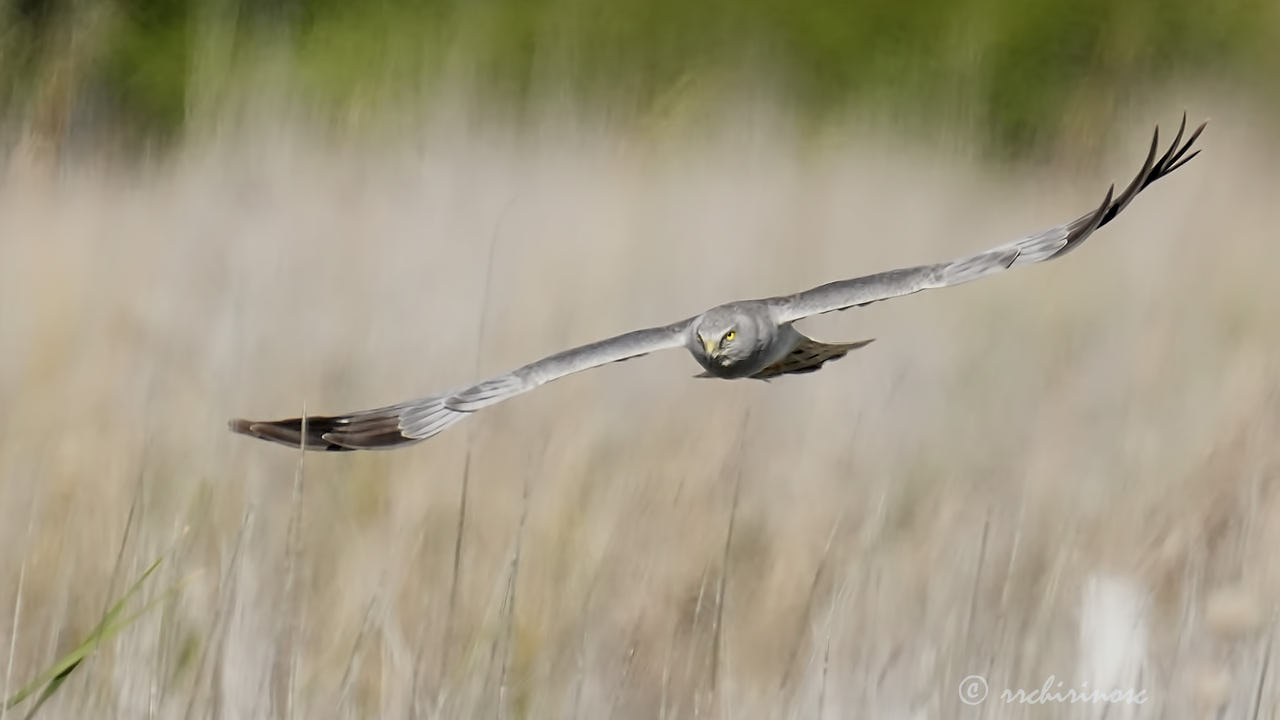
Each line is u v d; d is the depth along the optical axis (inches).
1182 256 774.5
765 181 884.6
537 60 1096.2
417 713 350.3
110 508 426.0
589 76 1145.4
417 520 433.1
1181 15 1378.0
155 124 1213.7
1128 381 577.9
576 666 378.3
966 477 481.4
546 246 695.1
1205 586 396.8
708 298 676.1
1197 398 553.3
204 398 505.0
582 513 437.7
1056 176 1127.6
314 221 705.6
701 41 1282.0
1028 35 1349.7
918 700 364.8
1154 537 425.1
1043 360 609.3
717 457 473.1
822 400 543.2
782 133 1039.0
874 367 592.1
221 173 750.5
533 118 975.6
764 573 423.2
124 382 510.0
